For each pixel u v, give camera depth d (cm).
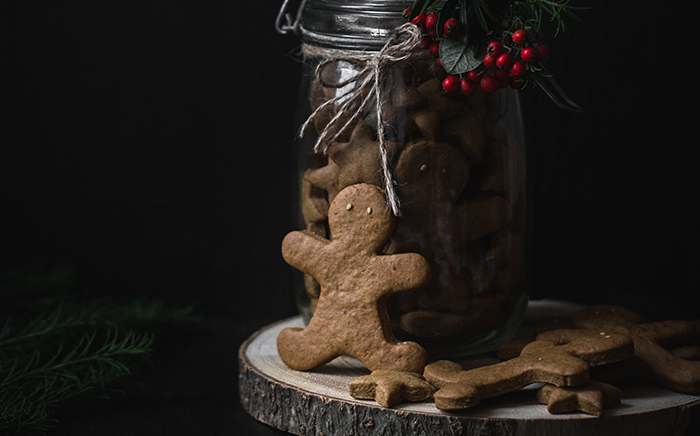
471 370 64
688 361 65
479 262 66
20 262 86
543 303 78
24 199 85
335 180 67
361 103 65
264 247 84
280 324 75
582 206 80
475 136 65
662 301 79
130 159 85
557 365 62
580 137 79
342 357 69
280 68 82
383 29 65
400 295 66
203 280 85
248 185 84
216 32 82
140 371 74
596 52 78
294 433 66
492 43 63
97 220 85
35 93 84
